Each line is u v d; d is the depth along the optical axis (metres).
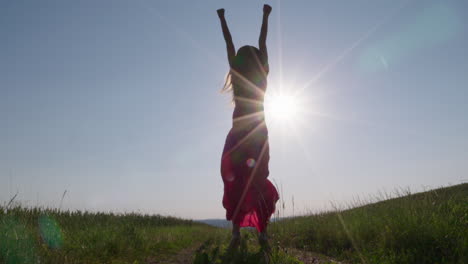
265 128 4.50
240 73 4.55
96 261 3.96
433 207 5.89
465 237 4.09
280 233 6.65
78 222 7.12
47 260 3.36
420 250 4.20
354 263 4.50
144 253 4.89
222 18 4.82
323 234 6.48
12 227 4.09
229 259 3.54
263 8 4.85
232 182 4.27
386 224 5.66
